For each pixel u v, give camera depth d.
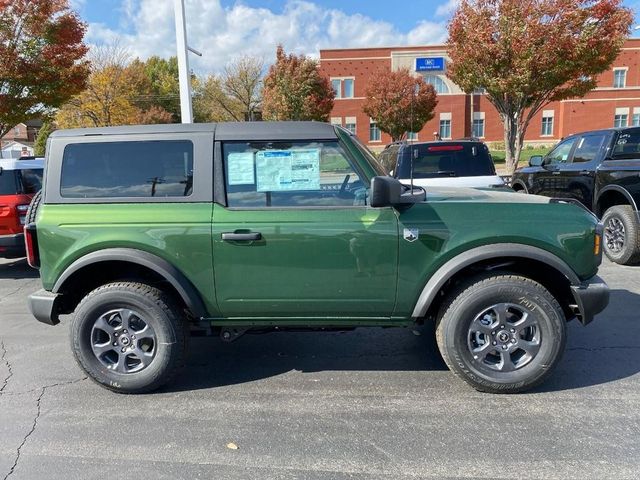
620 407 3.20
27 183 6.85
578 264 3.28
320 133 3.35
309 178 3.36
